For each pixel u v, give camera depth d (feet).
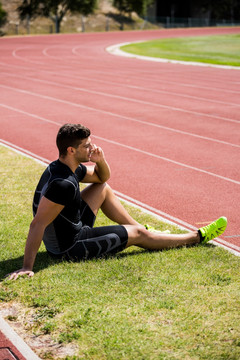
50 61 105.81
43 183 15.75
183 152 35.47
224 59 112.16
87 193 17.51
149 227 19.63
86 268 16.21
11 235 19.27
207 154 35.04
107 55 121.49
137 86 71.36
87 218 17.33
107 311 13.62
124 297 14.42
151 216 22.26
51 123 45.37
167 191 26.71
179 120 47.70
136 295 14.58
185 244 18.49
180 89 69.21
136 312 13.57
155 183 28.09
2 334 12.67
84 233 16.72
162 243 18.04
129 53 126.41
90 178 17.24
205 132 42.52
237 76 84.53
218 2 267.39
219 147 37.19
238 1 273.33
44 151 35.19
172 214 23.32
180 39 176.35
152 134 41.39
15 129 42.63
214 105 56.65
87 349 11.95
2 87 68.28
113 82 75.15
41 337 12.57
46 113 50.29
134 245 17.76
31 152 34.94
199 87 71.41
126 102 57.67
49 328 12.79
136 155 34.37
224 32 219.41
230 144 38.19
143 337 12.39
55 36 183.62
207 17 272.92
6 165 30.22
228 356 11.64
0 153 33.40
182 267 16.63
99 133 41.47
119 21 228.43
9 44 148.56
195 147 37.06
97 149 16.74
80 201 16.25
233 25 273.54
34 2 202.18
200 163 32.58
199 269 16.55
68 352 11.91
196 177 29.43
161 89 68.90
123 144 37.65
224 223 18.71
